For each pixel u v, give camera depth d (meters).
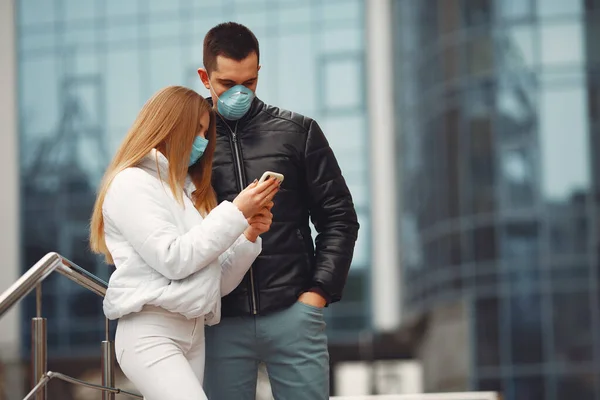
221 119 3.98
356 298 31.64
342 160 33.34
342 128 33.66
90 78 36.25
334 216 4.02
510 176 21.03
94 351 33.91
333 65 34.03
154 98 3.62
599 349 20.33
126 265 3.46
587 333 20.42
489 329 20.94
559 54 20.84
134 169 3.53
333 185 4.04
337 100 33.81
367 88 33.78
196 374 3.57
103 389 4.11
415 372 23.14
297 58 34.34
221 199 3.95
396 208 25.86
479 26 21.41
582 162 20.66
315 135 4.05
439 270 22.11
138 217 3.44
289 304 3.89
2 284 35.59
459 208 21.58
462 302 21.38
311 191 4.04
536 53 20.95
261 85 34.38
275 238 3.91
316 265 3.96
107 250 3.62
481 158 21.28
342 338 31.36
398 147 25.44
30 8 36.62
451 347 21.58
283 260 3.90
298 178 4.01
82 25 36.38
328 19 34.16
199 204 3.74
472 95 21.44
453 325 21.56
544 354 20.55
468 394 5.53
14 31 36.50
